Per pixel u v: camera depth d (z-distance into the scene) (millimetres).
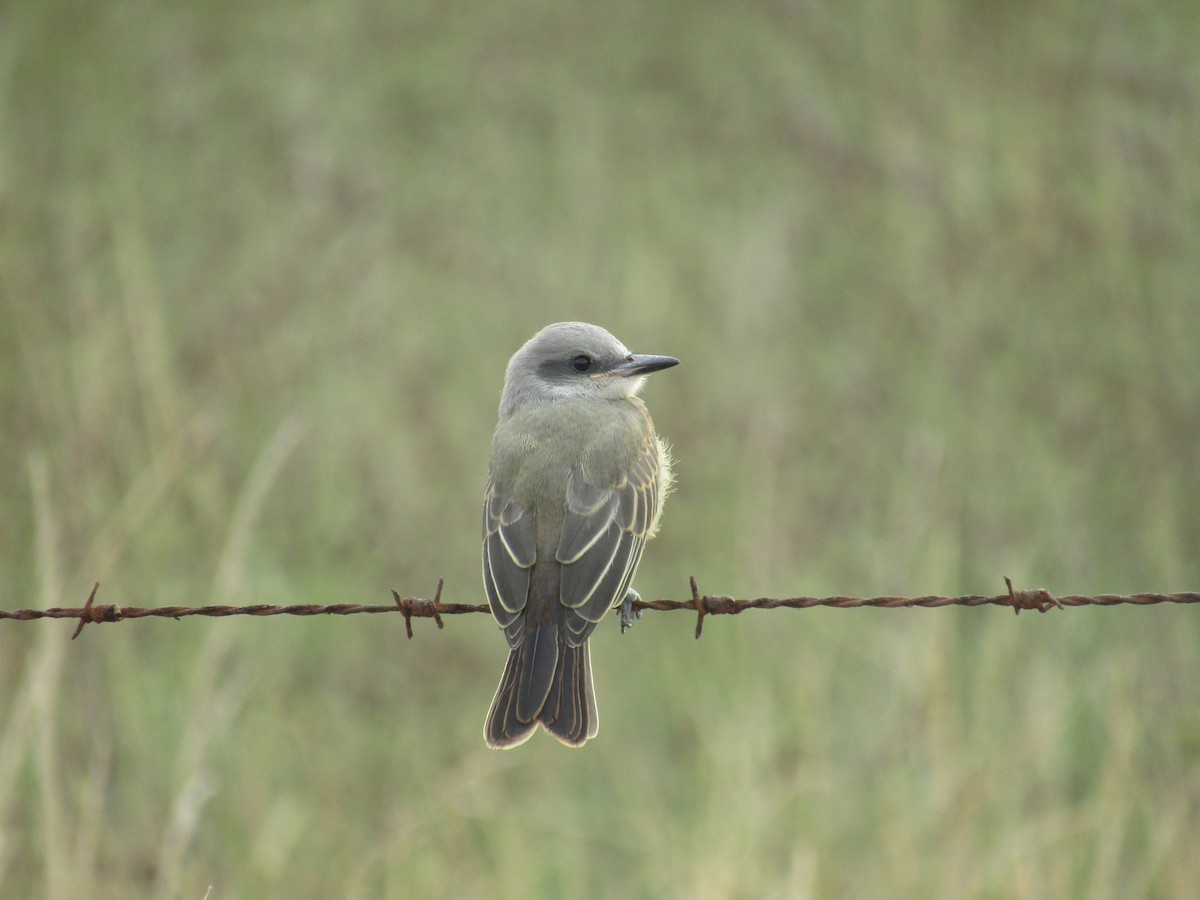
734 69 17859
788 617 11727
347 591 12867
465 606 8281
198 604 11391
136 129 15984
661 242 16094
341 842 10625
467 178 17172
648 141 17406
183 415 12594
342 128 16859
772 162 16688
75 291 12305
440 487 13984
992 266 14094
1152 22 14320
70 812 9711
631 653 12547
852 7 16578
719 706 10938
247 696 11180
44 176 14305
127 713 10234
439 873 10180
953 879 9516
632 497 9016
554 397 9570
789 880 9453
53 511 10734
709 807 10125
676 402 14266
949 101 15109
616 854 11023
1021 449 12914
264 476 11062
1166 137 13680
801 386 14375
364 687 12500
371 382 14453
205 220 15516
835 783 10398
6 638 10219
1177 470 12453
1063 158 14195
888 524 12516
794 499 12977
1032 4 15125
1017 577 11734
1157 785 10398
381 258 15430
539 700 8117
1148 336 13016
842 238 15719
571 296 15656
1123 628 11633
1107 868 9469
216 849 10016
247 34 17219
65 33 15828
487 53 18141
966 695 11070
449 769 11539
